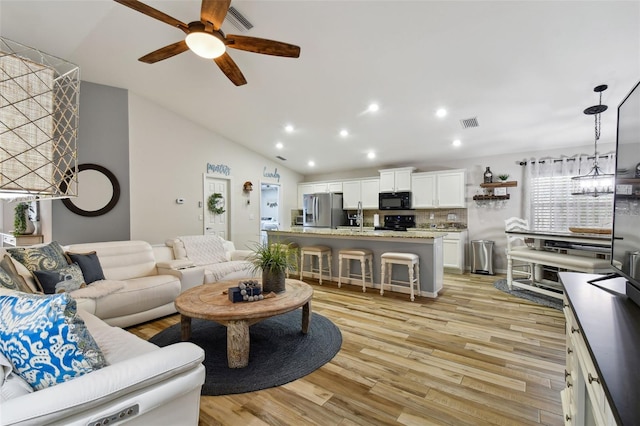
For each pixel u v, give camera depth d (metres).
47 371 1.01
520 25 2.59
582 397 1.23
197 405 1.21
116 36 3.26
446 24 2.70
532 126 4.42
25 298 1.13
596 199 4.73
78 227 4.13
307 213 7.18
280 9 2.68
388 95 3.96
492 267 5.43
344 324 3.07
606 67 3.00
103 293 2.71
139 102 4.73
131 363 1.04
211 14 2.00
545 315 3.31
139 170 4.75
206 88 4.35
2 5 2.72
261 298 2.45
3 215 5.99
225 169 6.06
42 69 0.84
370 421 1.69
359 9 2.64
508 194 5.47
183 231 5.36
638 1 2.23
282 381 2.05
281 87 4.04
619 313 1.17
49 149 0.85
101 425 0.91
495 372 2.16
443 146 5.48
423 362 2.31
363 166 7.18
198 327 3.07
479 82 3.46
